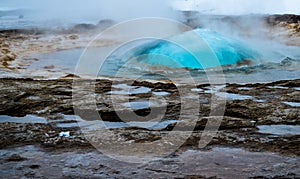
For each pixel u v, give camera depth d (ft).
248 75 30.14
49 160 13.24
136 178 11.75
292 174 11.93
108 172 12.21
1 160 13.25
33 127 16.83
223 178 11.66
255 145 14.47
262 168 12.39
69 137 15.55
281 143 14.64
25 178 11.84
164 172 12.15
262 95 21.91
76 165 12.81
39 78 28.71
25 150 14.19
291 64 34.86
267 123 17.07
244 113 18.44
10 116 18.66
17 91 22.35
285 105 19.66
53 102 20.59
